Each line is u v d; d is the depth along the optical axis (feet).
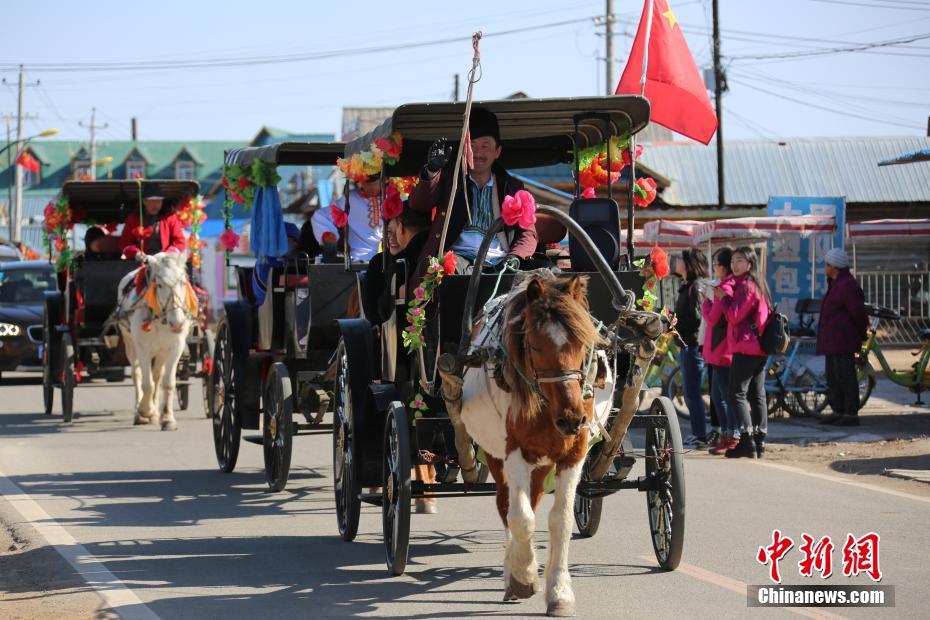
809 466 43.45
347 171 30.63
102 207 65.00
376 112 201.67
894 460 43.55
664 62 39.42
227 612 23.88
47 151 385.91
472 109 29.04
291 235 44.83
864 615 23.04
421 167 33.71
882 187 140.15
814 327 65.26
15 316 82.07
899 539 30.04
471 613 23.59
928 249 115.65
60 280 64.54
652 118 40.24
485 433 24.23
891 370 61.57
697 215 113.60
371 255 42.39
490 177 29.35
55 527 33.19
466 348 24.14
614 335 24.64
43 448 50.72
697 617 23.03
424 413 27.37
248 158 42.60
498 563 28.35
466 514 34.94
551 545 23.24
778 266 68.03
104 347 63.21
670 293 89.66
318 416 39.37
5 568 28.37
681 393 61.62
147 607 24.31
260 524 33.86
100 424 60.44
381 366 31.83
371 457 29.86
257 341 43.78
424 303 26.71
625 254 30.07
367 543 31.14
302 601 24.79
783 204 68.90
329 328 39.86
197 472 44.27
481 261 24.86
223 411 44.50
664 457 26.96
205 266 188.44
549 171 122.52
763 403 46.16
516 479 22.67
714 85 124.47
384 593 25.41
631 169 30.76
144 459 47.60
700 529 31.50
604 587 25.53
